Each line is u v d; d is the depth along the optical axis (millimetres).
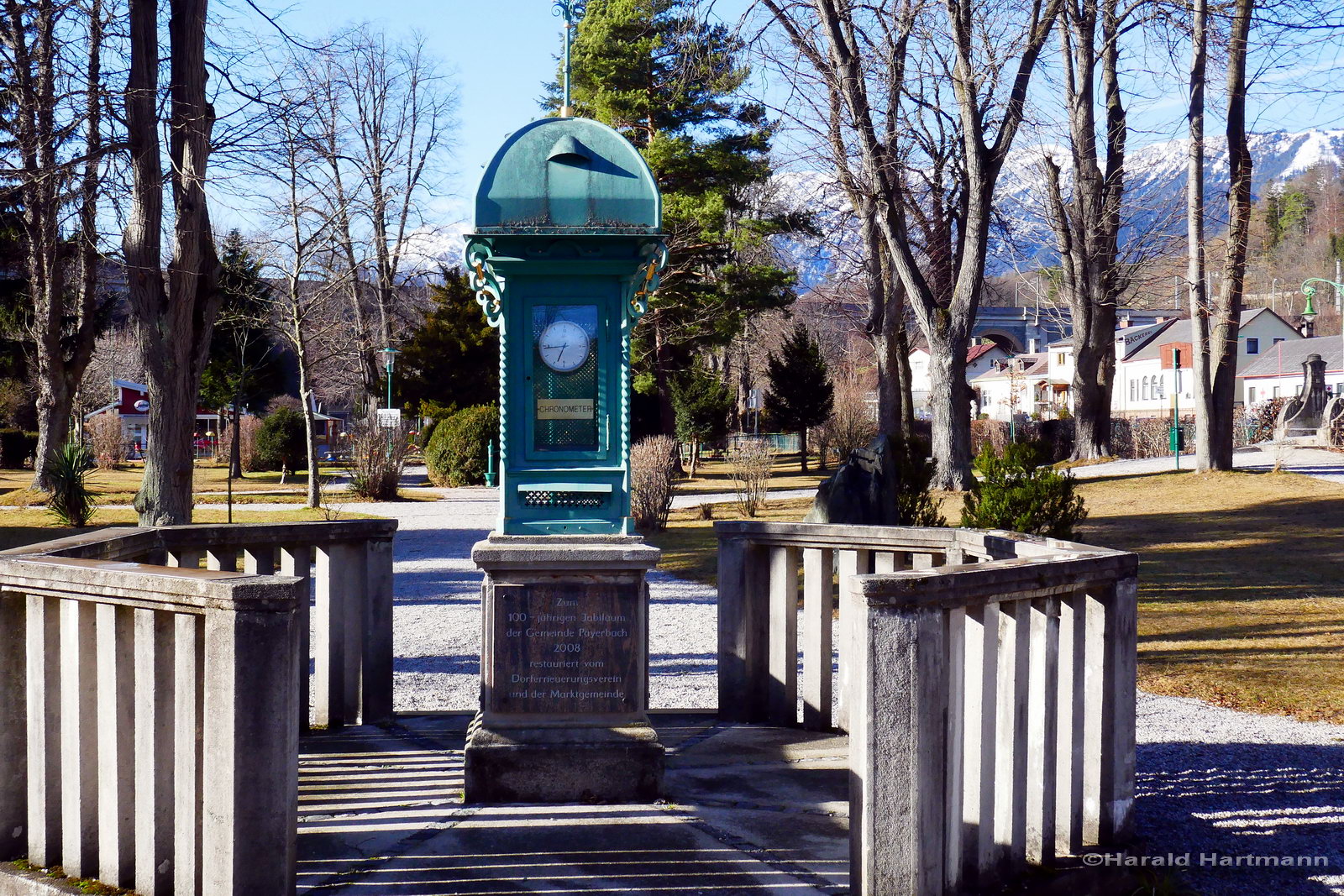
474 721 5254
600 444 5094
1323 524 18984
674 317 37719
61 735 3949
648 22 34844
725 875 4023
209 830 3410
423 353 44000
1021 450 13250
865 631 3533
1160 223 30781
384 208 31156
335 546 6086
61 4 13930
